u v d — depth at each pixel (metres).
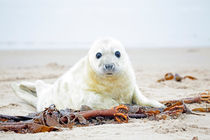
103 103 5.47
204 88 8.23
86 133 4.06
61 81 6.38
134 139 3.71
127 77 5.70
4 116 4.80
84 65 6.12
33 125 4.35
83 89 5.81
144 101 5.75
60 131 4.28
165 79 9.97
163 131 4.04
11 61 20.02
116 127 4.34
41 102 6.61
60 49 32.75
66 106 5.94
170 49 29.25
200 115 5.09
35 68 15.42
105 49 5.52
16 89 7.68
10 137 3.98
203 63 16.66
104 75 5.41
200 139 3.69
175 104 5.29
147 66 15.78
